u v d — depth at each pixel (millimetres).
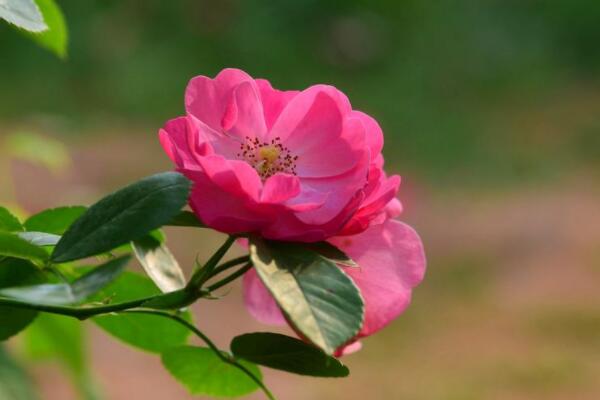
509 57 16000
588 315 8648
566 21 16656
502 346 8164
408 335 8328
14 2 1728
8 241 1540
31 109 12852
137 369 7402
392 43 15555
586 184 12117
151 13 15297
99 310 1591
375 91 14688
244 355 1671
